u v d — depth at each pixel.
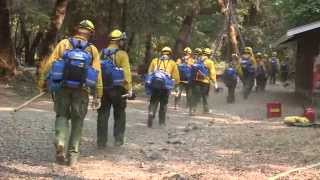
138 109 26.42
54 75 12.23
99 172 12.07
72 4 42.03
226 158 14.14
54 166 12.32
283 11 38.12
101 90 12.89
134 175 11.88
